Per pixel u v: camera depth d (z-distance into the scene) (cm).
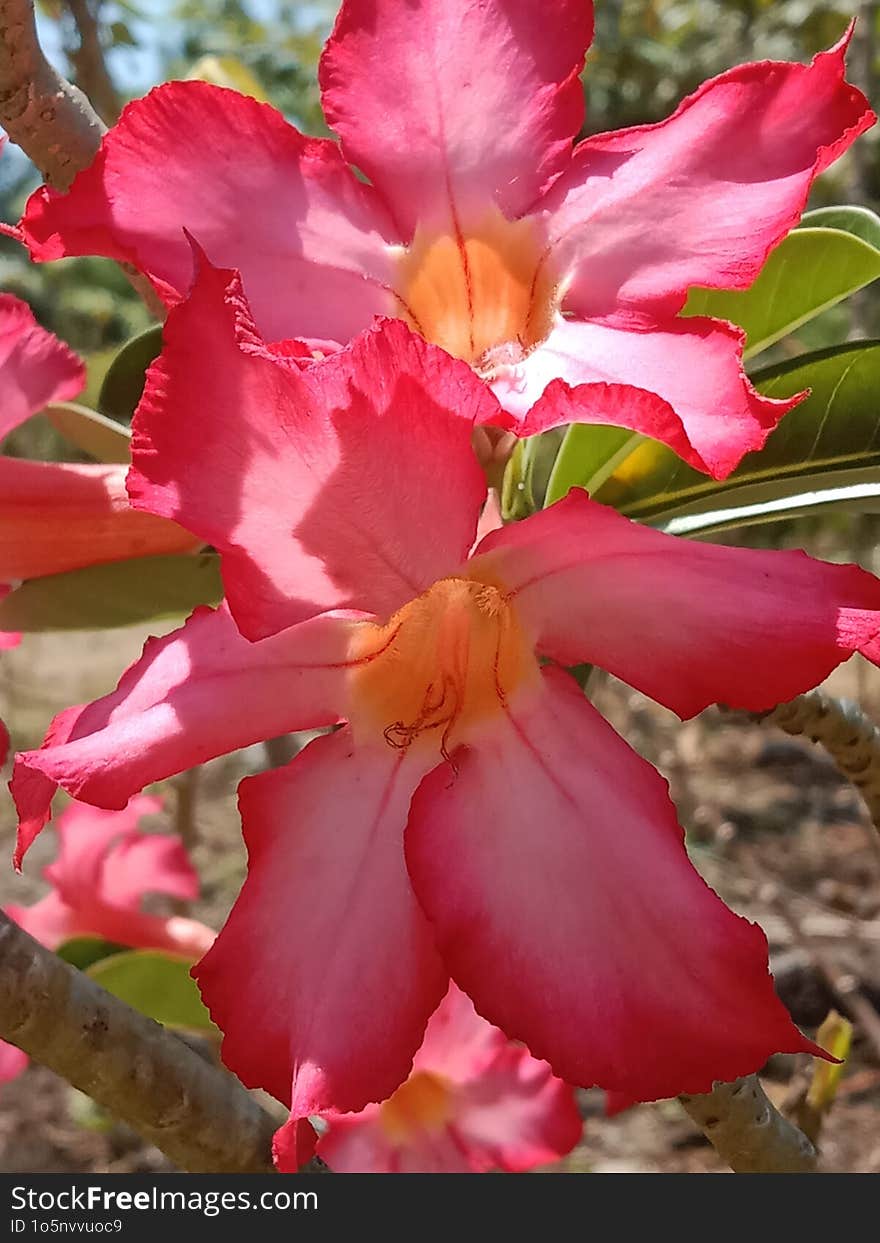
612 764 8
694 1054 8
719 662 8
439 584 9
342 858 8
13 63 10
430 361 7
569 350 8
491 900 8
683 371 8
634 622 8
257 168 9
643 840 8
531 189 9
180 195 9
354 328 9
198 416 7
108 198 8
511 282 9
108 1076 9
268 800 9
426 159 9
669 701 8
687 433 7
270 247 9
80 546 10
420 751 9
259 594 7
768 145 8
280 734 9
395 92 9
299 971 8
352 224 9
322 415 7
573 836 8
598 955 8
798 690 8
